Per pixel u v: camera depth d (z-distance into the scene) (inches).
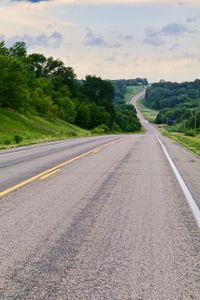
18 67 3134.8
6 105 3164.4
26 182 463.2
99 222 280.4
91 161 722.8
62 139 1796.3
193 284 173.8
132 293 164.2
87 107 5118.1
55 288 168.4
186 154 962.1
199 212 318.3
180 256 210.1
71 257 206.5
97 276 181.8
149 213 312.5
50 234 248.1
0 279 177.0
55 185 444.5
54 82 5551.2
